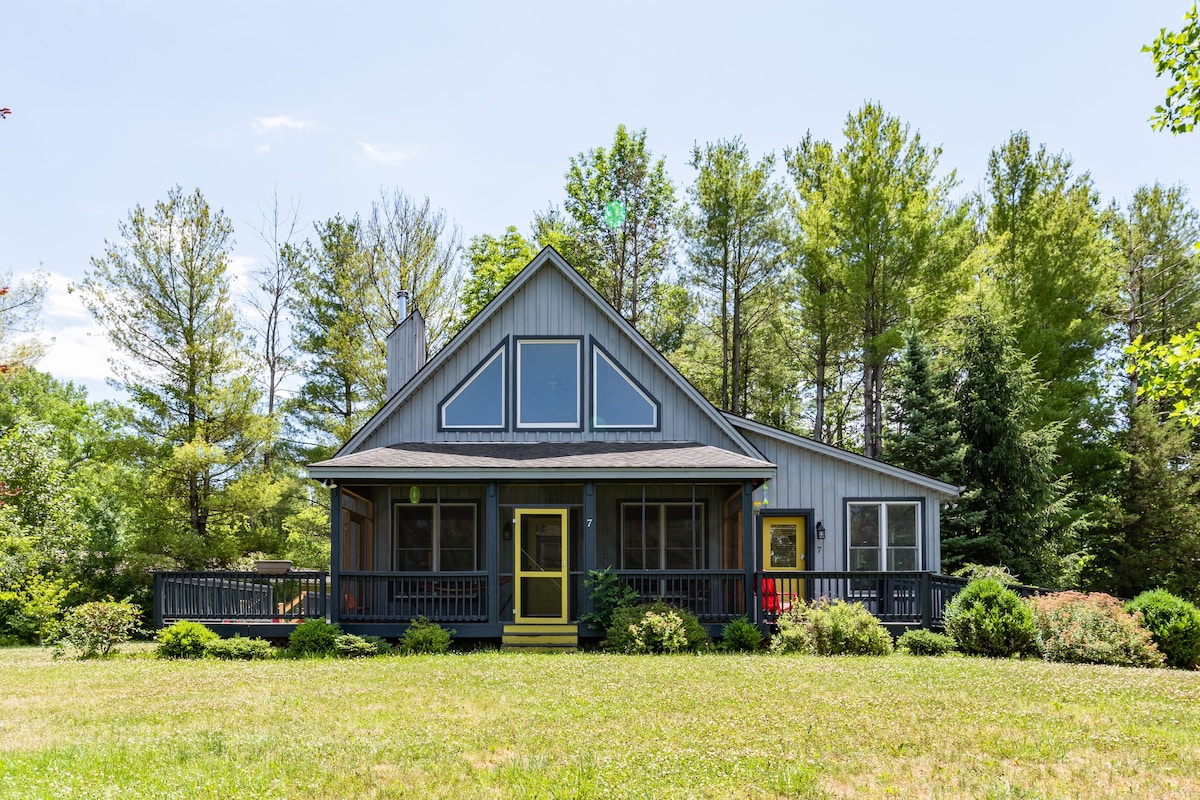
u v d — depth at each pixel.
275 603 17.81
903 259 28.62
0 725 9.90
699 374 37.84
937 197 30.20
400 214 34.47
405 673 13.35
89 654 17.05
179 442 29.55
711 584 18.73
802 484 20.52
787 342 36.97
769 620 17.72
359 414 33.88
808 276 30.48
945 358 26.80
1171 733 9.21
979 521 24.52
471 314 36.25
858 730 9.25
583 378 20.05
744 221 33.66
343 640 16.39
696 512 20.03
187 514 30.11
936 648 16.22
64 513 27.41
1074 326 30.88
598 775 7.58
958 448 24.55
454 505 19.91
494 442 19.84
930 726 9.45
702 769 7.77
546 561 18.88
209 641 16.59
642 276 37.84
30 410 42.62
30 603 23.45
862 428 42.03
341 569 19.33
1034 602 16.45
